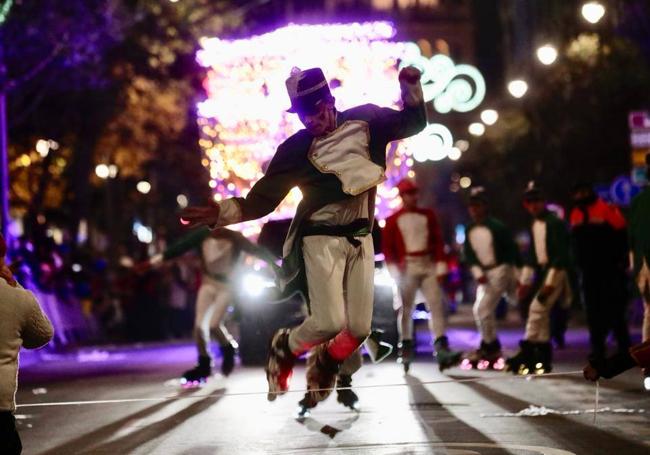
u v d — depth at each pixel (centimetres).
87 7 5066
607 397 1900
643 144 3869
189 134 7275
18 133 5872
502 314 5397
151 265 2362
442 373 2553
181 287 5012
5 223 4141
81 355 3828
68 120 5847
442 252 2542
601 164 7031
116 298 5356
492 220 2639
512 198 8556
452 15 17938
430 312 2542
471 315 6306
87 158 6003
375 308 2947
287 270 1413
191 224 1327
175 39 5934
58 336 4272
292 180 1369
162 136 6856
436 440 1515
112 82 5791
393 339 2947
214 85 3897
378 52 3853
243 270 2470
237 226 3631
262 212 1356
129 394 2306
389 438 1550
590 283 2570
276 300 1456
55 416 1936
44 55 5109
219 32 6166
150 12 5806
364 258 1417
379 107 1405
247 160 3862
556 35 7181
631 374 2245
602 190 5178
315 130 1373
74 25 5031
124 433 1708
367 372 2614
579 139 6950
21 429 1780
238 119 3862
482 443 1470
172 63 6384
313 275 1395
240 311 2562
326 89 1371
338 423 1717
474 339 3875
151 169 7806
